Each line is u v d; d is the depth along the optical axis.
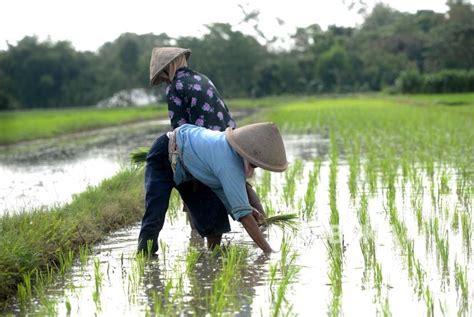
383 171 14.70
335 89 109.94
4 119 54.28
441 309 5.91
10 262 7.25
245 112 60.00
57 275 7.65
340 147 22.84
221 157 7.66
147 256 8.29
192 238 9.41
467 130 25.52
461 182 13.24
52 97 105.31
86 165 20.25
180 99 9.05
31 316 6.32
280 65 112.12
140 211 11.12
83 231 9.29
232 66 107.00
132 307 6.45
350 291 6.68
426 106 49.38
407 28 123.25
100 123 44.06
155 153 8.27
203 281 7.25
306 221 10.19
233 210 7.83
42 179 17.05
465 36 99.00
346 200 11.89
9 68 104.00
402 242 8.35
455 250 8.14
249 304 6.41
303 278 7.19
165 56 9.05
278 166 7.55
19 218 9.31
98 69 106.00
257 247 8.62
